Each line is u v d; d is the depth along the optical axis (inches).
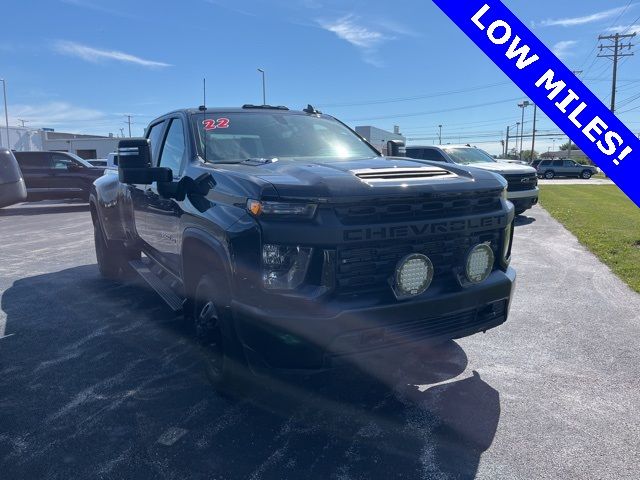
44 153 662.5
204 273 143.3
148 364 163.8
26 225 501.7
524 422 125.7
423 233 116.2
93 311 218.1
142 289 252.4
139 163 145.9
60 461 112.4
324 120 193.5
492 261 128.6
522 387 143.9
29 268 301.6
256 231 111.0
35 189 652.1
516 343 175.6
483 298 126.6
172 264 169.2
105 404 137.7
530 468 107.7
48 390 146.3
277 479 105.2
